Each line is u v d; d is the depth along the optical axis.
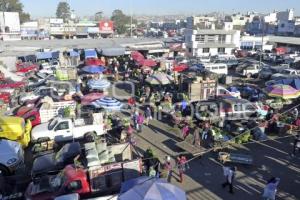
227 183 16.45
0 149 17.69
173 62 46.97
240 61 54.28
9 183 16.42
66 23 107.75
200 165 19.09
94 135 21.53
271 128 24.16
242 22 143.12
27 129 21.50
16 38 89.38
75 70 39.31
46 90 31.31
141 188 12.08
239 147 21.66
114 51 51.12
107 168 14.81
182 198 11.96
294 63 53.38
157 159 17.38
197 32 64.06
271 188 15.02
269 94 30.12
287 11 136.25
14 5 132.12
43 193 14.15
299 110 28.75
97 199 13.43
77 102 28.59
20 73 41.31
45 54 49.47
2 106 29.47
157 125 25.58
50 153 18.64
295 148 20.47
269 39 82.06
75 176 14.41
